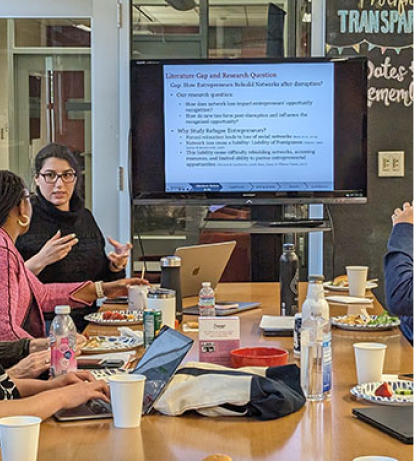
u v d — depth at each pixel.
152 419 1.93
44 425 1.89
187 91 4.56
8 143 4.92
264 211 4.88
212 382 1.98
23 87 4.91
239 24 4.88
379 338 2.87
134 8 4.86
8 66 4.89
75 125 4.92
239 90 4.56
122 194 4.90
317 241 4.91
